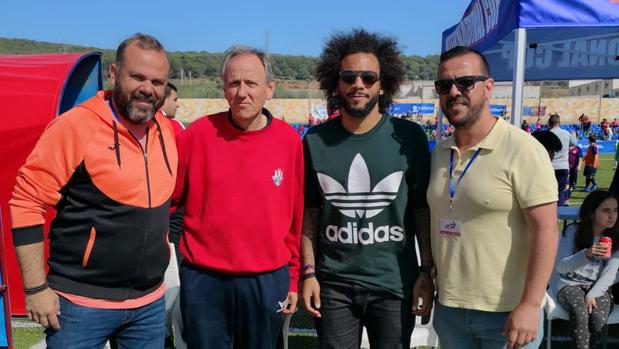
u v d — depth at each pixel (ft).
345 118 7.93
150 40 7.13
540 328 7.67
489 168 7.08
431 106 140.36
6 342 10.20
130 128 7.26
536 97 164.25
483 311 7.34
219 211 7.72
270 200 7.81
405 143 7.92
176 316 10.64
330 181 7.91
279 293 8.05
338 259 8.04
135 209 7.13
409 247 8.10
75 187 7.00
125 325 7.62
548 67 27.07
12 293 14.29
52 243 7.25
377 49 8.32
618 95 192.54
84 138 6.84
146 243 7.29
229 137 7.80
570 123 147.23
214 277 7.83
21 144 13.32
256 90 7.57
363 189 7.82
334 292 8.09
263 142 7.84
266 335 8.14
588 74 27.09
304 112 156.97
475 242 7.23
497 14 14.53
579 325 11.47
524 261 7.21
